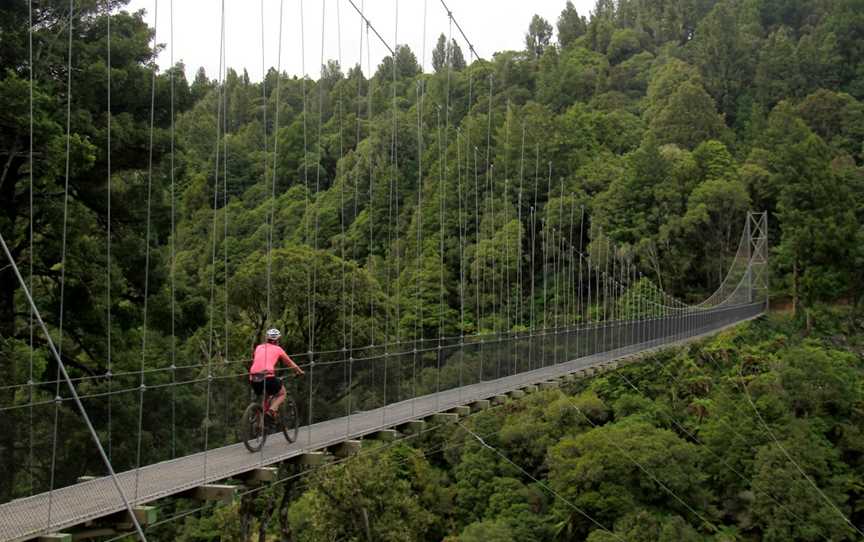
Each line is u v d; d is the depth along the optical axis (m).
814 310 57.97
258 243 23.58
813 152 63.97
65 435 7.50
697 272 65.12
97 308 15.28
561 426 30.19
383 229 29.28
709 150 70.88
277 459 9.14
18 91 12.64
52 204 14.28
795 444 34.41
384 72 51.84
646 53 97.06
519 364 21.06
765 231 64.06
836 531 30.23
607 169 65.50
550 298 42.53
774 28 100.38
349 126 32.50
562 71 85.00
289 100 37.09
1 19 13.83
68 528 6.68
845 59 85.00
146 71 16.42
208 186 25.52
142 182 16.73
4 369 13.66
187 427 9.36
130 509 6.64
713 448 34.84
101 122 15.50
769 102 84.62
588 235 59.94
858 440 37.00
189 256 21.77
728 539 28.69
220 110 12.32
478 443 29.09
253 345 21.02
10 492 6.76
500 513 26.83
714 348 44.91
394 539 20.78
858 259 59.69
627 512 26.64
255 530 20.14
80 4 15.21
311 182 28.20
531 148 53.62
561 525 26.19
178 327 18.36
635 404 35.75
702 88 78.50
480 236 35.88
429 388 15.48
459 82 56.50
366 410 12.95
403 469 27.80
